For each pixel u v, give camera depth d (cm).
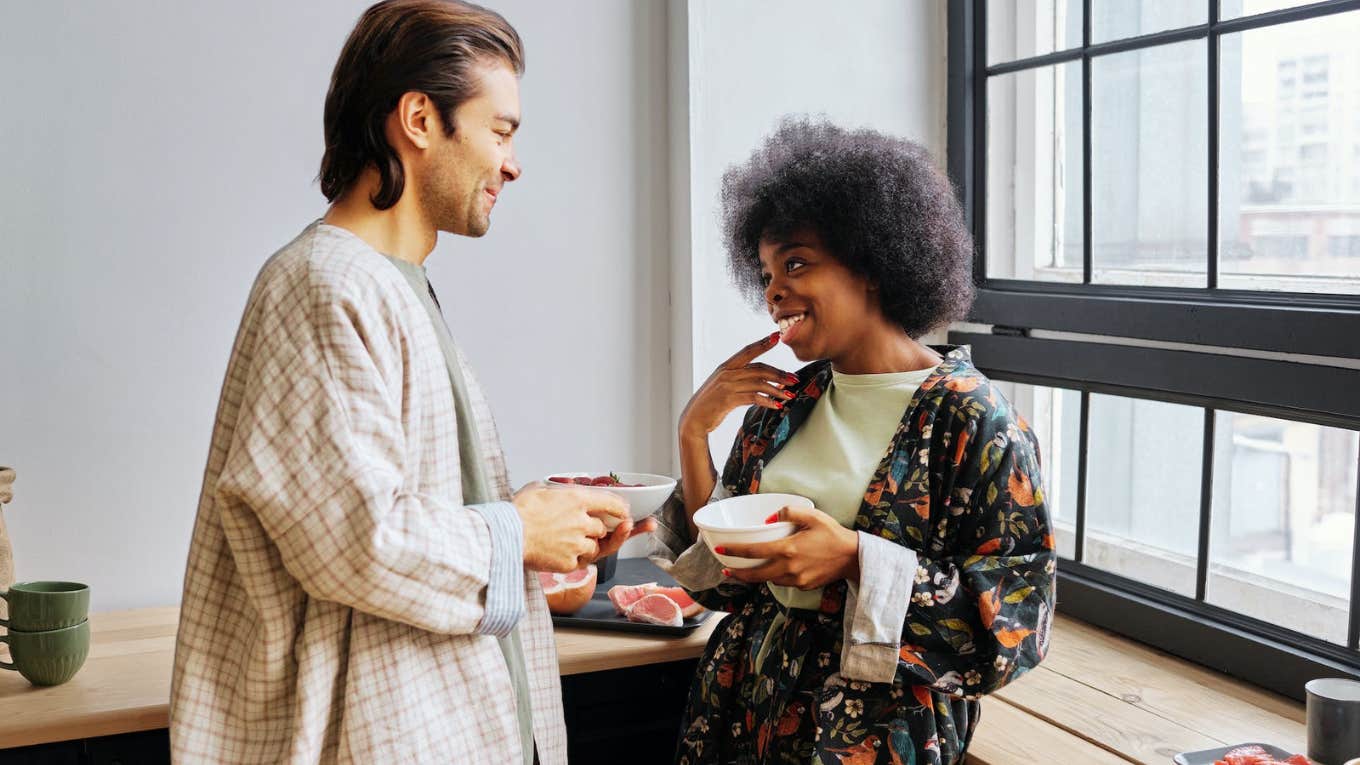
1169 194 186
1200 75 179
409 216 124
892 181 133
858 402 140
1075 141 203
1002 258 218
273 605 113
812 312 137
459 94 120
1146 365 182
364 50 120
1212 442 175
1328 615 165
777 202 136
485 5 199
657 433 216
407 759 114
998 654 124
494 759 120
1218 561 178
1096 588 190
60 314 183
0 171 179
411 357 115
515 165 127
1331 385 154
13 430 183
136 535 190
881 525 131
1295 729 151
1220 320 168
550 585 172
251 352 115
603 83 206
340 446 108
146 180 185
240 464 108
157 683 152
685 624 170
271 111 190
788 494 136
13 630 150
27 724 139
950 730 131
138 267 186
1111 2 193
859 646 126
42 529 185
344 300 111
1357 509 156
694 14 203
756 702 142
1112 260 197
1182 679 168
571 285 208
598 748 171
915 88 218
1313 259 163
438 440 118
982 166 214
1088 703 159
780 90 209
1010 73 212
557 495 127
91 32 181
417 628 117
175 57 185
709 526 126
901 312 137
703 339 208
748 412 157
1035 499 129
